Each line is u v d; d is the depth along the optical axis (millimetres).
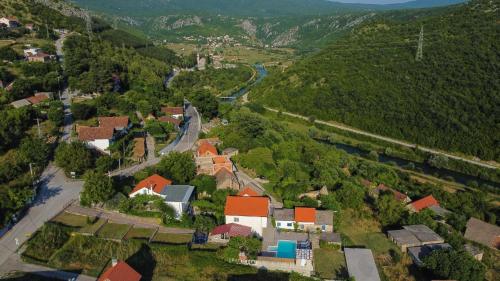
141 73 193375
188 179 96812
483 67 169625
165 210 79438
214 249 73062
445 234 84438
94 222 76188
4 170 84375
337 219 85625
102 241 70500
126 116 129125
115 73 168625
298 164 111875
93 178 81875
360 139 168625
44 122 118312
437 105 165000
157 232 75812
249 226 80938
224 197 88688
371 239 83562
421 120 163250
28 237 69938
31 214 77438
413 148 153125
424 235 82312
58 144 108312
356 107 185875
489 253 82500
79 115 124500
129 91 159250
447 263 70750
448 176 130875
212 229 79438
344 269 72062
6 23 198500
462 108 158875
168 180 90625
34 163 93312
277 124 162500
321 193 96250
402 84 184250
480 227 89000
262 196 90188
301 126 185125
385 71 196875
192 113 166875
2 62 153125
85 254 67500
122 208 79438
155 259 68938
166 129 129625
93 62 168250
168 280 64875
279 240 78875
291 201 91062
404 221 88875
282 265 70688
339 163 125625
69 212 78938
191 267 68562
